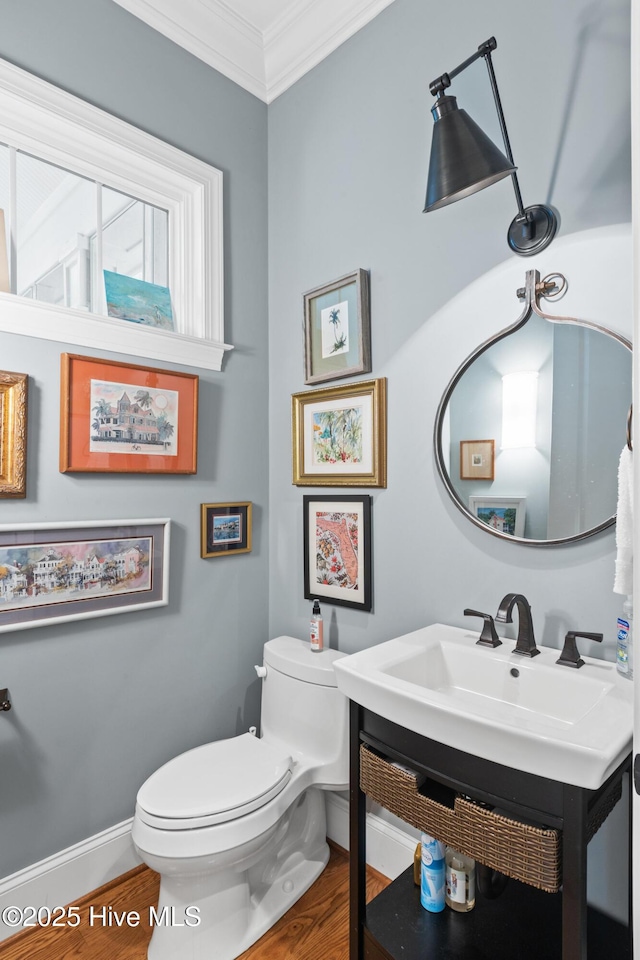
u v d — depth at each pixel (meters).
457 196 1.33
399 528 1.74
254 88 2.21
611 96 1.28
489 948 1.18
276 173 2.22
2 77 1.51
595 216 1.31
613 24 1.28
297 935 1.51
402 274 1.74
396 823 1.74
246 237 2.18
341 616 1.93
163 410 1.86
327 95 2.01
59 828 1.62
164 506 1.88
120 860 1.74
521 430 1.43
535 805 0.93
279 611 2.19
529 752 0.91
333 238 1.98
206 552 1.99
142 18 1.86
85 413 1.67
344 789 1.66
